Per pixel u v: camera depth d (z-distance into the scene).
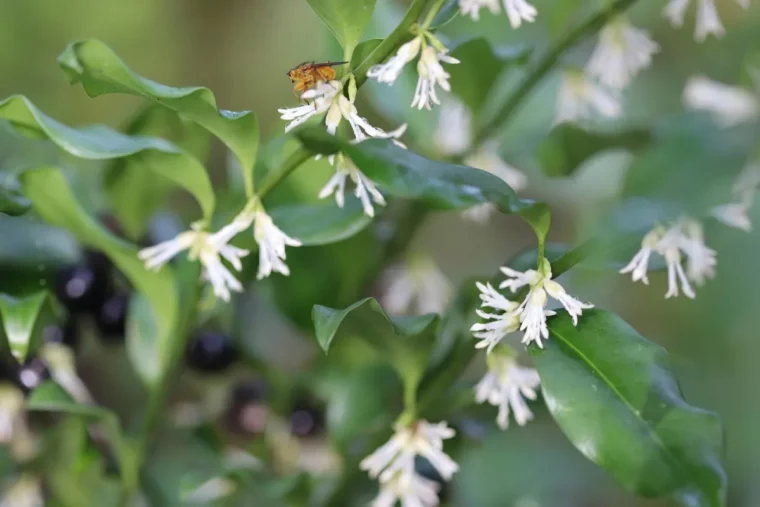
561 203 0.70
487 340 0.45
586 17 0.52
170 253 0.46
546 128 0.56
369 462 0.47
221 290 0.46
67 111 0.96
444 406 0.48
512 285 0.45
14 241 0.50
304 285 0.52
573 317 0.45
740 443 0.64
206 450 0.54
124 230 0.52
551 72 0.54
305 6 1.02
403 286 0.54
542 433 0.73
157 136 0.51
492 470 0.69
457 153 0.53
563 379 0.45
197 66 1.04
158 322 0.50
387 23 0.52
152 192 0.52
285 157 0.49
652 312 0.66
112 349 0.57
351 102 0.45
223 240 0.46
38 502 0.52
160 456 0.57
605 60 0.51
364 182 0.45
